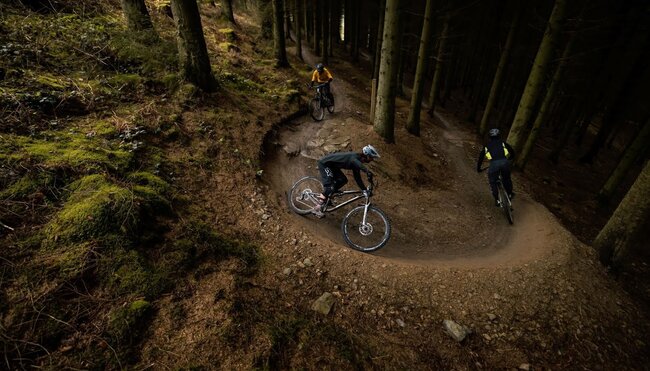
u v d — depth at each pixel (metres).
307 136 9.79
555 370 3.79
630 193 5.44
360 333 3.78
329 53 23.25
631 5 11.79
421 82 11.14
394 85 9.30
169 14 12.60
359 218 6.58
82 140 4.66
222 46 12.84
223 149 6.64
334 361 3.19
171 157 5.62
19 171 3.54
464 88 26.58
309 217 6.41
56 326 2.57
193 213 4.66
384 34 8.74
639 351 4.31
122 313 2.84
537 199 9.64
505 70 13.99
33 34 6.44
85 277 2.98
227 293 3.46
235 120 7.88
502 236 7.08
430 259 5.88
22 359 2.33
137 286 3.12
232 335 2.99
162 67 7.80
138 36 8.12
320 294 4.22
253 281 3.95
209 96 8.06
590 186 13.53
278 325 3.33
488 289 4.64
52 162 3.83
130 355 2.62
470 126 17.47
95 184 3.82
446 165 10.62
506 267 5.07
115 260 3.21
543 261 5.22
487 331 4.13
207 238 4.18
